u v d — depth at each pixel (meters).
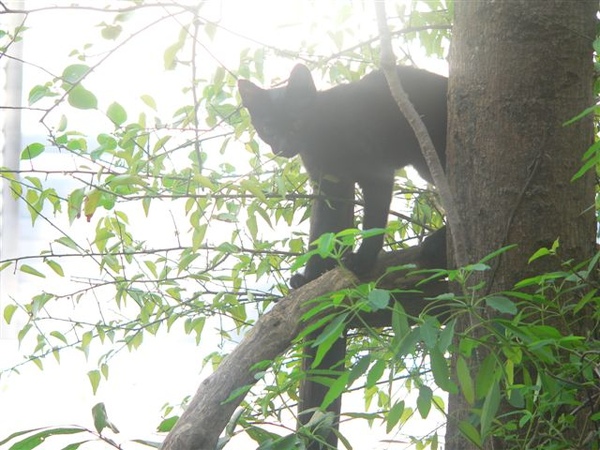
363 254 3.77
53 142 3.34
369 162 4.56
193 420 2.74
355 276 3.33
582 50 2.83
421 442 3.51
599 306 2.40
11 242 7.28
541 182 2.76
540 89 2.78
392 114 4.55
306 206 4.37
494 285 2.75
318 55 4.07
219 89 3.66
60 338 3.77
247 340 3.00
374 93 4.62
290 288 4.29
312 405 3.35
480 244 2.82
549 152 2.77
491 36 2.85
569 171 2.78
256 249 3.94
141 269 3.82
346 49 3.87
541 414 2.26
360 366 2.10
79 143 3.52
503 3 2.82
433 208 4.40
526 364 2.54
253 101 4.74
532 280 2.23
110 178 3.31
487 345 2.14
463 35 2.94
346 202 4.23
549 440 2.42
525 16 2.79
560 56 2.79
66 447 2.52
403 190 4.57
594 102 2.99
